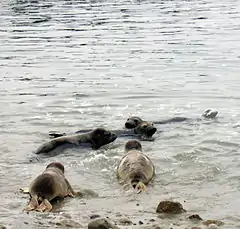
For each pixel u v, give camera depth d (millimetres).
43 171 13031
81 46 34750
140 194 11969
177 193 12000
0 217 10164
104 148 15461
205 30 40594
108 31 40750
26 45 35469
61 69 27547
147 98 21172
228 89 22453
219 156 14430
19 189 12242
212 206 11117
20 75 26156
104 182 12883
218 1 61844
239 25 43000
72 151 15195
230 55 30453
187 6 56844
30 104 20391
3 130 17047
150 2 60625
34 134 16672
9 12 53031
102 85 23578
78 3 59969
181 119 18062
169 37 37562
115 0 62844
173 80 24375
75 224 9672
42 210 10812
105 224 9344
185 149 15055
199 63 28344
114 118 18422
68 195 11922
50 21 46469
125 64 28562
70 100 20969
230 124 17422
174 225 9805
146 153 14773
